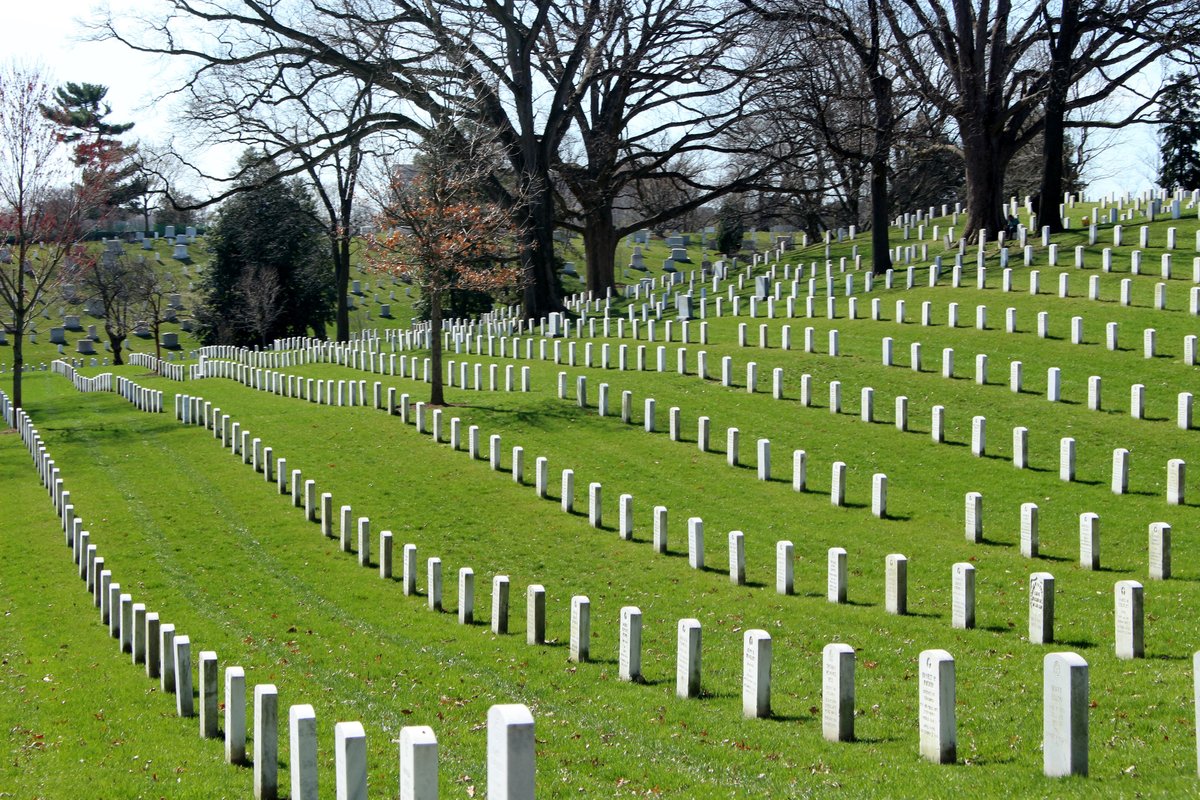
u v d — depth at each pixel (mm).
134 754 12180
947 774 9969
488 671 15008
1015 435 24828
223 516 26078
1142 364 30406
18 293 44344
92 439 37156
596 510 23438
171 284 86750
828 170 66938
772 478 25672
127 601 16922
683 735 11789
